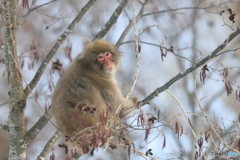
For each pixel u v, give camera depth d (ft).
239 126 41.75
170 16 64.90
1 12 31.60
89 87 38.50
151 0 61.82
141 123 30.27
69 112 35.83
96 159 53.36
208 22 71.51
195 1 67.36
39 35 61.67
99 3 69.67
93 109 32.42
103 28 43.62
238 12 49.98
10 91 34.24
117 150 35.60
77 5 70.28
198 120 66.23
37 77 35.09
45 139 69.92
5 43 33.04
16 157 34.78
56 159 60.39
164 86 35.53
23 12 64.08
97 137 28.48
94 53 40.40
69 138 31.89
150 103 35.68
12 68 33.30
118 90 42.73
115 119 31.37
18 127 34.83
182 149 54.85
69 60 46.26
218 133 35.09
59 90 37.65
